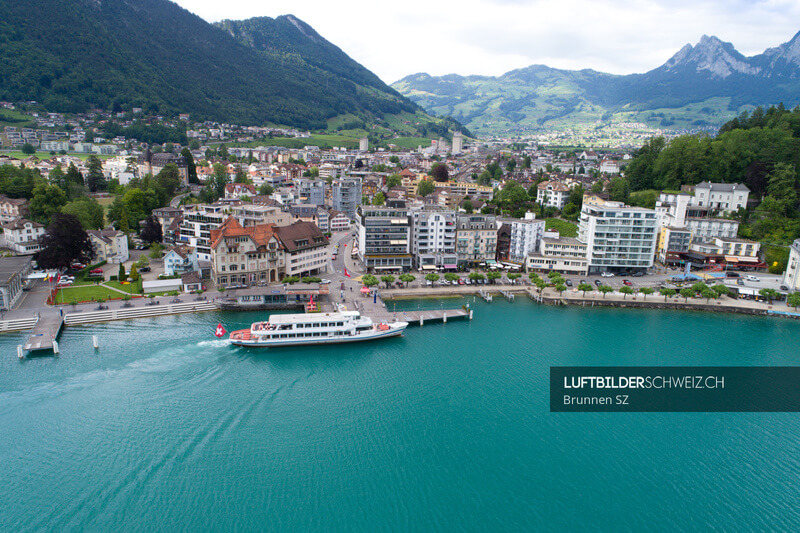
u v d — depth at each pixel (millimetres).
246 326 151875
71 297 164250
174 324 151750
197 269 189000
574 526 83375
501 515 85438
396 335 152625
